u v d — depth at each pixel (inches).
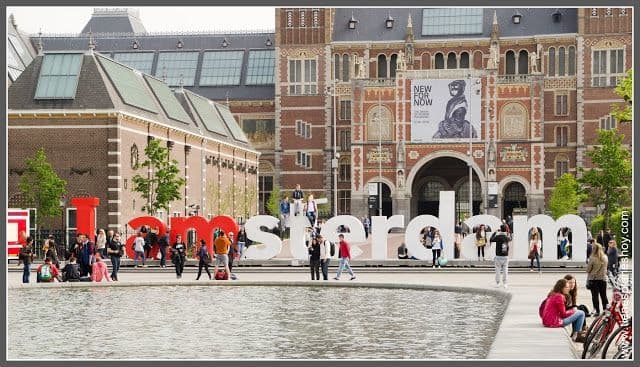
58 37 5861.2
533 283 1866.4
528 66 5191.9
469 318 1326.3
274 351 1049.5
